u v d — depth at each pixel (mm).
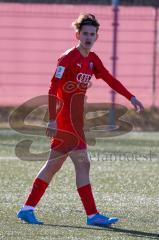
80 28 26484
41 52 62750
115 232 26000
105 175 39094
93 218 27125
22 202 31375
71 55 26562
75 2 67062
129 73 63438
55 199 32281
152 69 63312
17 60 62562
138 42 63438
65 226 26859
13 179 37375
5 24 62281
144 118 59625
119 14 63156
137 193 34062
